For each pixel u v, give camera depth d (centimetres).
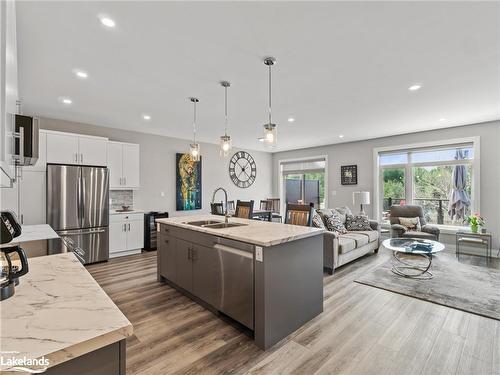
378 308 271
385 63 258
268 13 184
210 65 262
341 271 394
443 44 224
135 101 365
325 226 475
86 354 71
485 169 482
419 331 227
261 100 361
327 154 722
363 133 573
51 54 238
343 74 282
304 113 424
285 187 845
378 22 194
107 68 266
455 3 174
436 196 551
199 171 668
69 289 103
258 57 246
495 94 339
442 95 343
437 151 546
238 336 220
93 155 457
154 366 182
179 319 248
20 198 382
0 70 78
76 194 421
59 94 337
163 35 210
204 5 175
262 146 749
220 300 246
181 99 357
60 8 176
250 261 214
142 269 404
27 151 150
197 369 180
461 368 181
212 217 378
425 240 411
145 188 569
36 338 68
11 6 119
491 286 329
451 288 322
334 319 249
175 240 314
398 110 408
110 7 176
